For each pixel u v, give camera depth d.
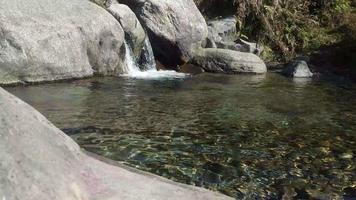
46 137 4.50
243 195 6.04
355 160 7.57
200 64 17.23
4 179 3.74
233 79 15.54
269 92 13.41
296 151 7.92
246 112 10.59
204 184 6.31
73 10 13.97
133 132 8.43
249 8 20.62
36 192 3.84
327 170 7.08
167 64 17.27
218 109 10.72
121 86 12.88
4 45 11.80
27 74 12.23
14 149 4.02
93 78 13.88
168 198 4.58
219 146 7.95
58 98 10.84
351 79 16.77
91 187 4.42
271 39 20.44
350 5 22.73
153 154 7.33
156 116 9.72
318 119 10.25
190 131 8.73
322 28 21.41
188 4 17.88
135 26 15.87
